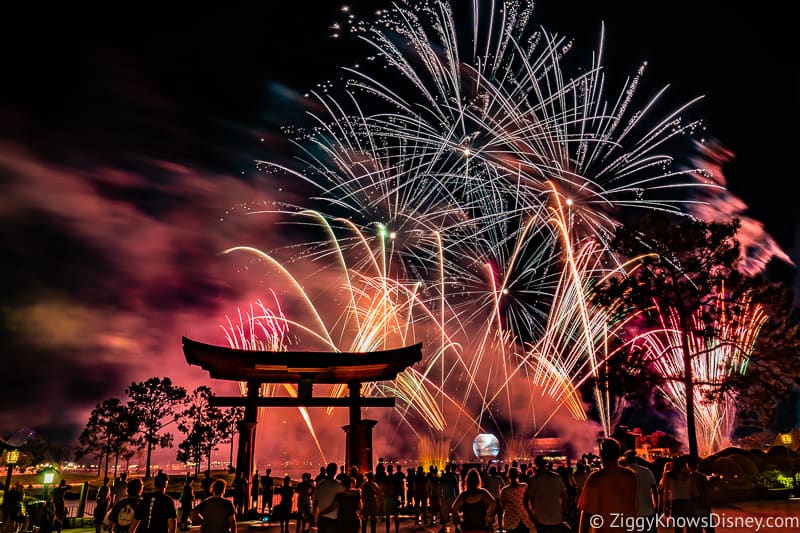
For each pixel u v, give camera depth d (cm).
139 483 970
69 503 2775
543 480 920
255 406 2422
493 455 4250
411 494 2398
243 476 2312
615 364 2789
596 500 662
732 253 2753
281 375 2470
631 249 2866
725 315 2692
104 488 1769
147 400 7219
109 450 7094
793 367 2614
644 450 3578
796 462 2453
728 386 2677
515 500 1000
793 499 2147
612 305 2900
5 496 1562
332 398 2483
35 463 8000
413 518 2219
